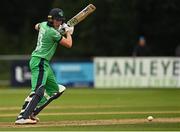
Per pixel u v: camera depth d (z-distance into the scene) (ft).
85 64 257.96
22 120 110.93
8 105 167.22
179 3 307.58
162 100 182.80
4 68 275.59
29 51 360.48
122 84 256.11
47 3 375.45
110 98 192.95
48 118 124.47
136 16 313.94
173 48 320.50
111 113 136.26
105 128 102.42
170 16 315.58
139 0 310.24
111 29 315.78
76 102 176.14
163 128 102.32
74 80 258.57
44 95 114.83
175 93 215.92
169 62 254.06
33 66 112.57
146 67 254.88
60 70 258.37
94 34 317.42
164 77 254.27
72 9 299.79
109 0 310.24
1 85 273.95
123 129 100.63
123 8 312.71
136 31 316.40
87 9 115.44
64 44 113.29
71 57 322.75
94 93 219.20
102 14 312.91
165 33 318.86
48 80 114.52
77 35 319.06
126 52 318.65
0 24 391.04
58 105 164.45
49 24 113.60
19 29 385.50
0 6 387.14
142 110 144.66
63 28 114.11
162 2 308.60
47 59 112.88
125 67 255.70
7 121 119.65
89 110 146.30
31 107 111.34
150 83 255.29
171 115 129.59
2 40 375.04
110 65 256.73
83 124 110.73
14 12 386.93
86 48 321.11
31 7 379.14
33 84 112.37
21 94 215.51
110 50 320.09
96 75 257.55
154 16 317.01
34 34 374.22
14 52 364.38
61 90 115.96
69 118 124.16
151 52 313.32
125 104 166.71
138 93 217.15
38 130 99.55
